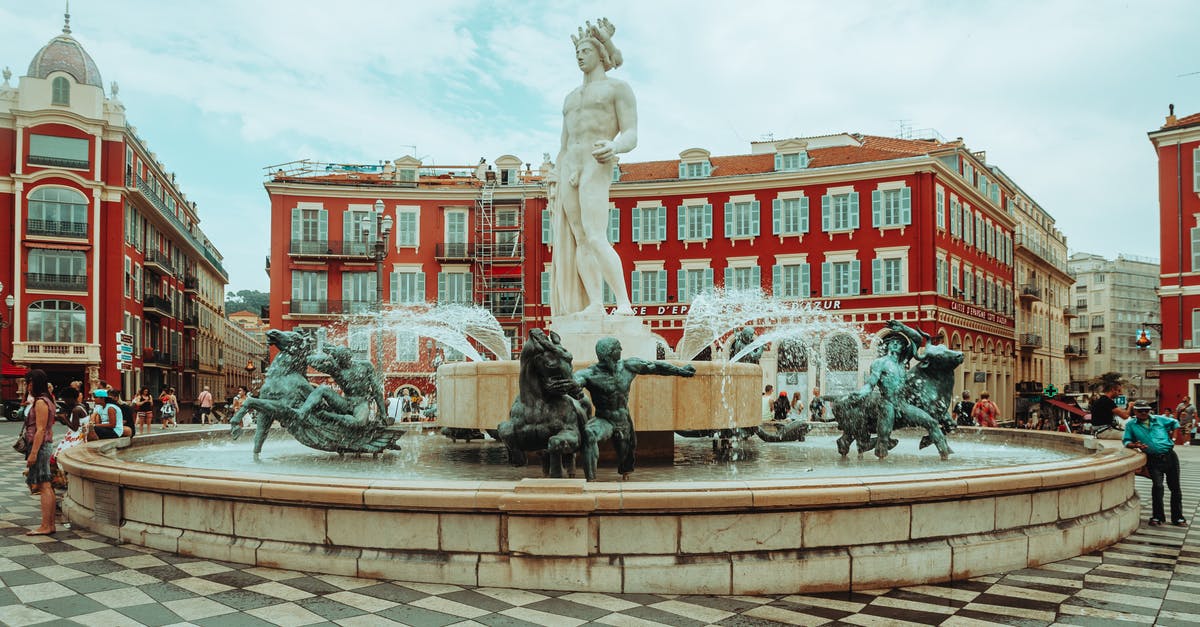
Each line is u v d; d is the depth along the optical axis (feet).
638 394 29.78
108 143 142.92
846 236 140.15
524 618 16.57
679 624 16.37
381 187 153.38
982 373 150.71
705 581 18.38
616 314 34.17
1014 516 21.36
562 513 18.39
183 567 20.10
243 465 29.63
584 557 18.48
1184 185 117.08
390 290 153.28
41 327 135.44
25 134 136.36
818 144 157.89
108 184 142.41
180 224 183.42
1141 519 30.94
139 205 154.92
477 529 18.80
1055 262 220.02
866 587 18.97
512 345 152.97
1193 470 54.95
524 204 154.40
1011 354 176.04
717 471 28.14
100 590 18.31
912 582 19.38
